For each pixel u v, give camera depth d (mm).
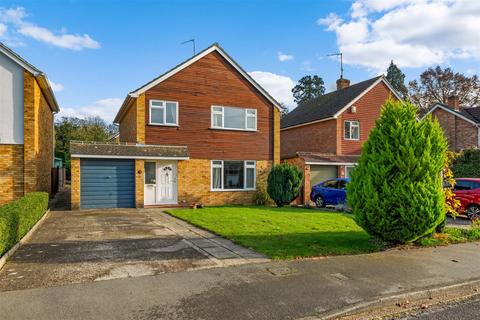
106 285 5242
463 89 41438
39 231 9656
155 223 11234
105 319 4160
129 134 19578
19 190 13398
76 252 7230
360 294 5094
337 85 28703
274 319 4289
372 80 24656
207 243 8172
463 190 14078
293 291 5148
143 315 4289
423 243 8352
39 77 13883
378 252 7570
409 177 7641
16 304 4516
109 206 15531
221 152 18328
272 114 19672
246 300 4797
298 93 61219
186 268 6152
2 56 13352
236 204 18422
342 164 21078
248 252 7305
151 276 5680
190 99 17719
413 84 45219
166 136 17172
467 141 26781
